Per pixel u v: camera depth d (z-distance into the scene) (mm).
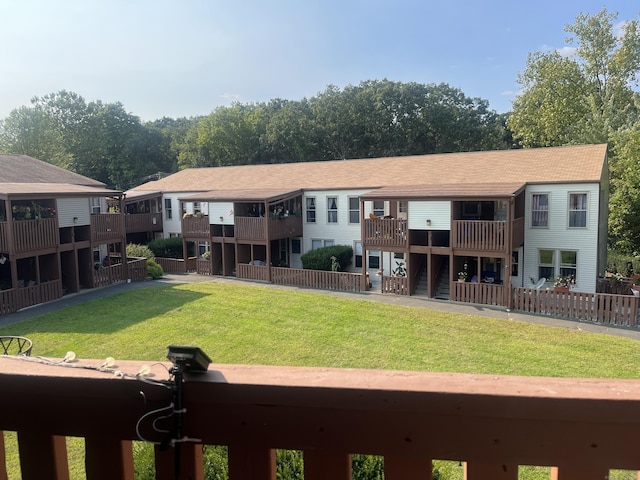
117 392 1437
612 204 24656
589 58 34312
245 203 28656
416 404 1286
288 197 27141
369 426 1322
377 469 4008
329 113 55688
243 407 1383
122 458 1521
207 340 15641
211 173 36500
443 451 1288
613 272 27406
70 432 1499
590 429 1213
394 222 22516
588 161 22453
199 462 1477
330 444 1351
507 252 19812
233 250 29281
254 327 17125
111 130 58375
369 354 14328
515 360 13742
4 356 1671
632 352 14359
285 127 56094
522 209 22062
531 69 36688
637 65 33188
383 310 19562
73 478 6555
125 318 18219
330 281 24234
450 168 26141
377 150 55500
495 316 18578
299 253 29094
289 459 3877
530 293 19219
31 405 1521
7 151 48438
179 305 20359
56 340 15477
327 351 14617
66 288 23000
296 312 19219
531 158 24672
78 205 22703
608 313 17578
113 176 60531
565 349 14688
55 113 56656
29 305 19859
